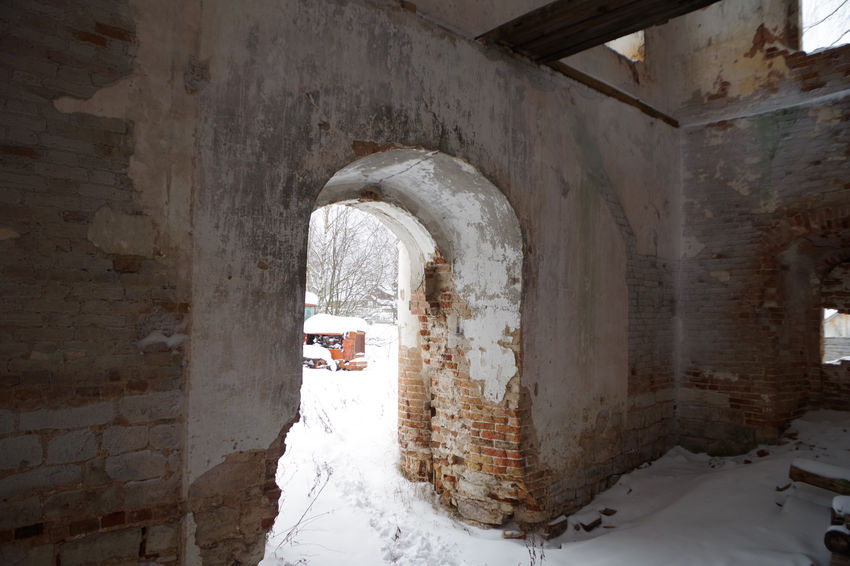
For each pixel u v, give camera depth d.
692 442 5.80
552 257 4.39
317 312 15.12
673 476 5.09
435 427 4.77
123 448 2.40
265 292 2.82
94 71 2.34
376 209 4.66
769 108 5.51
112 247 2.37
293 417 2.92
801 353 5.70
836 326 10.55
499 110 4.03
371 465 5.16
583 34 3.86
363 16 3.27
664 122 5.86
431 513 4.40
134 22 2.45
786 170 5.36
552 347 4.37
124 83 2.41
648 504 4.57
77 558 2.29
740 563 3.33
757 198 5.52
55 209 2.25
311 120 3.00
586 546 3.85
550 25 3.70
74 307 2.29
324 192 4.00
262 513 2.81
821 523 3.58
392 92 3.37
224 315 2.68
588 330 4.74
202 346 2.61
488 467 4.26
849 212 4.95
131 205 2.42
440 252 4.65
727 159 5.73
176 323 2.53
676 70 6.12
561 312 4.46
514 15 4.22
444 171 3.96
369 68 3.27
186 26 2.59
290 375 2.91
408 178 4.14
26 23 2.20
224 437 2.68
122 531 2.40
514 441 4.12
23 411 2.18
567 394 4.50
